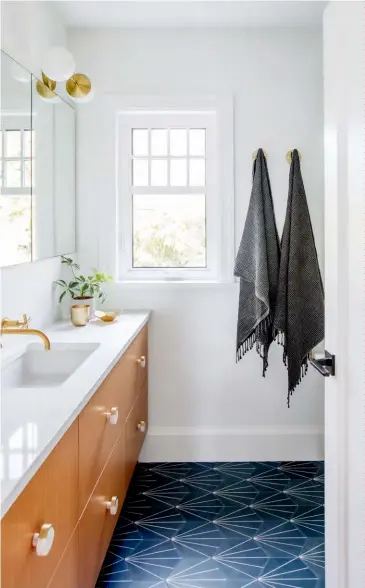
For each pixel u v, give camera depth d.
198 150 3.30
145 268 3.34
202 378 3.29
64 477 1.36
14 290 2.38
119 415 2.20
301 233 3.07
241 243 3.11
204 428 3.30
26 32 2.49
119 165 3.29
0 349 2.04
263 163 3.13
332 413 1.56
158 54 3.21
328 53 1.57
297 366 3.04
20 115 2.30
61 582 1.34
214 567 2.22
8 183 2.17
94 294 3.25
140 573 2.18
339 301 1.48
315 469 3.18
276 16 3.04
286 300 3.06
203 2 2.86
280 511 2.68
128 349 2.44
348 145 1.41
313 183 3.22
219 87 3.21
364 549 1.33
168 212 3.32
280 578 2.14
